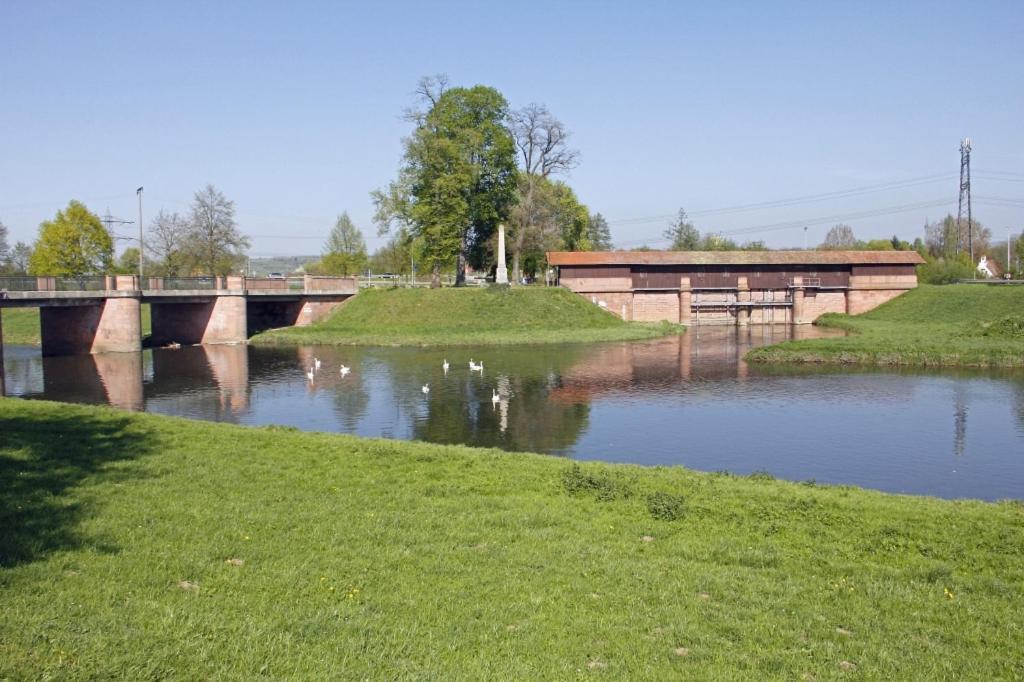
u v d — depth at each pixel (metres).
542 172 102.88
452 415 40.66
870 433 36.22
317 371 57.03
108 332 68.31
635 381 51.66
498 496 20.66
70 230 95.38
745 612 13.55
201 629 11.84
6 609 11.91
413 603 13.39
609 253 100.75
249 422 39.03
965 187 125.00
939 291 95.81
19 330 87.38
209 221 104.62
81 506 17.86
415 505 19.47
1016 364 56.06
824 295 101.19
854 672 11.53
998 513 19.38
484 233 105.69
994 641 12.67
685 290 99.12
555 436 35.78
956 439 34.94
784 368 57.06
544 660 11.55
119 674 10.24
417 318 84.88
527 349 70.19
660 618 13.16
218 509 18.27
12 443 23.92
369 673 10.80
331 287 92.44
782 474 29.48
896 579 15.28
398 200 93.44
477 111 96.44
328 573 14.55
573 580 14.72
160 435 26.58
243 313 79.19
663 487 21.28
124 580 13.67
